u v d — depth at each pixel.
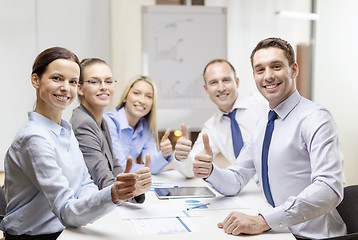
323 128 1.46
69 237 1.20
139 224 1.33
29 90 4.34
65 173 1.44
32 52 4.30
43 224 1.41
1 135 4.30
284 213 1.30
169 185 1.98
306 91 4.59
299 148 1.54
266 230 1.29
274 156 1.60
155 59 4.30
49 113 1.44
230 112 2.58
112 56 4.34
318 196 1.33
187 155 2.08
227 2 4.51
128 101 2.44
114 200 1.21
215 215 1.46
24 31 4.27
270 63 1.57
